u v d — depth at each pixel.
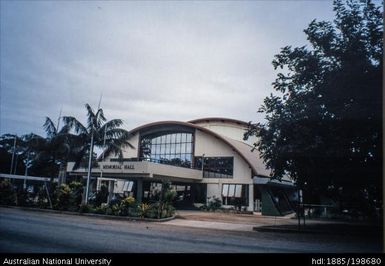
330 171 18.00
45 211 26.89
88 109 30.67
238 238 15.15
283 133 18.83
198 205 39.94
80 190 29.20
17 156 59.31
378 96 16.39
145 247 11.25
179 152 43.75
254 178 36.88
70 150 31.11
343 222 25.95
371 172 17.59
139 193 35.72
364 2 18.34
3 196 30.73
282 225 21.95
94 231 15.05
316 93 18.50
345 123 17.20
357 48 17.44
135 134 46.78
